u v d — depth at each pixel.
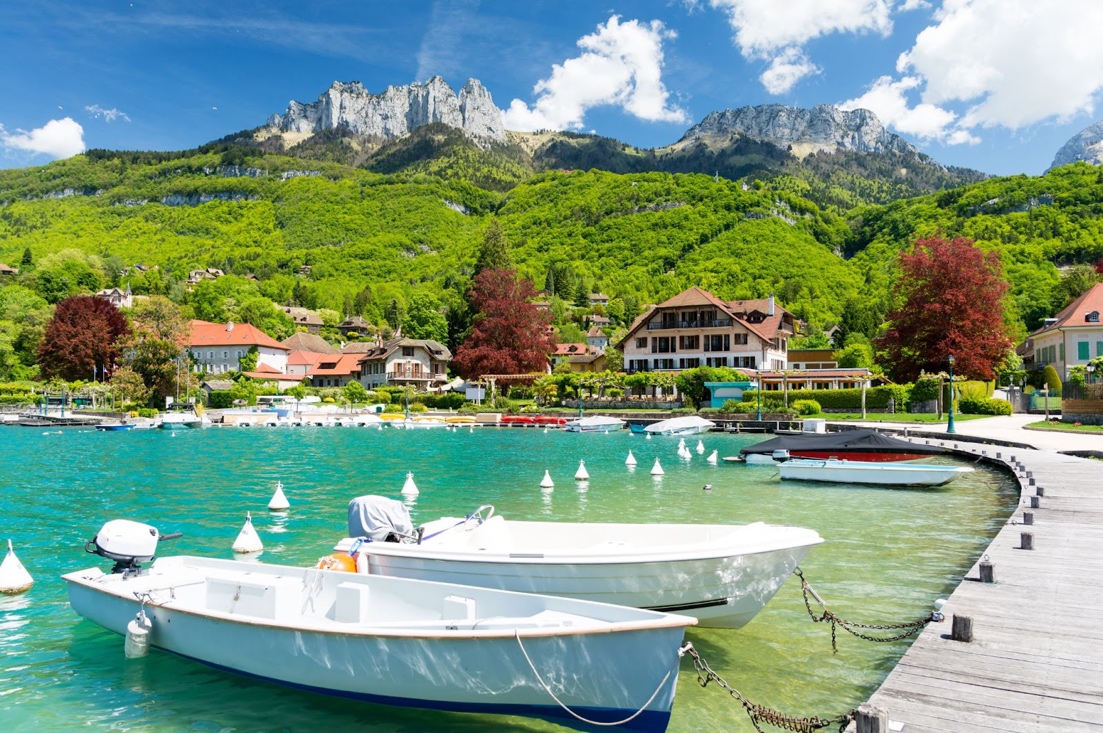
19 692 8.13
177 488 24.05
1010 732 5.61
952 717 5.89
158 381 80.31
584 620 7.34
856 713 5.40
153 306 80.12
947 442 35.38
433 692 7.40
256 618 8.07
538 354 88.00
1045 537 13.06
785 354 89.00
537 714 7.38
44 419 64.38
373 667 7.48
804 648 9.26
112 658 9.08
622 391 73.88
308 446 42.50
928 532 16.33
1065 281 98.31
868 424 47.56
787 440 31.09
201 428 61.22
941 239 62.59
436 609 8.33
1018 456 27.78
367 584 8.71
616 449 40.78
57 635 9.94
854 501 21.16
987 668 6.94
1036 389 66.50
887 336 63.41
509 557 9.12
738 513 19.11
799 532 9.84
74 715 7.59
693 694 7.95
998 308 59.88
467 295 111.44
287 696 8.06
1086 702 6.16
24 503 20.91
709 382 65.00
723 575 8.99
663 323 82.44
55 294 142.38
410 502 21.12
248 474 28.05
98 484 24.98
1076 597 9.27
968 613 8.65
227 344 118.81
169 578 9.69
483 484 25.14
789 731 7.01
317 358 126.12
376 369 111.12
